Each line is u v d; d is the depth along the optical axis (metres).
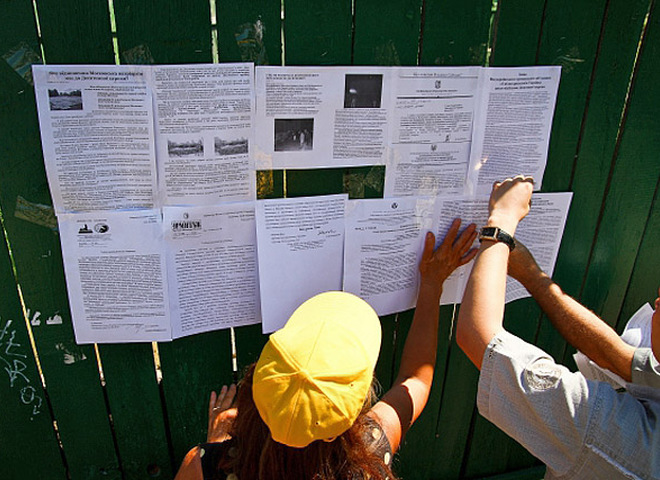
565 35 1.46
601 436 1.04
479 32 1.40
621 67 1.53
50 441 1.56
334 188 1.45
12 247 1.30
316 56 1.31
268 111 1.32
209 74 1.25
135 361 1.50
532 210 1.65
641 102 1.59
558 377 1.08
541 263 1.74
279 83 1.30
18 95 1.18
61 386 1.49
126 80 1.21
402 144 1.45
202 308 1.47
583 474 1.08
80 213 1.29
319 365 0.96
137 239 1.34
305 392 0.94
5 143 1.21
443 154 1.49
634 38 1.51
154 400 1.58
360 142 1.41
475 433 1.99
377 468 1.03
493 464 2.09
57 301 1.38
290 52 1.29
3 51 1.14
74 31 1.16
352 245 1.52
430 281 1.58
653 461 1.00
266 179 1.38
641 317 1.47
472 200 1.57
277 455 1.00
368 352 1.07
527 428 1.12
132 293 1.40
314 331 1.03
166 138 1.27
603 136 1.61
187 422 1.64
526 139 1.55
